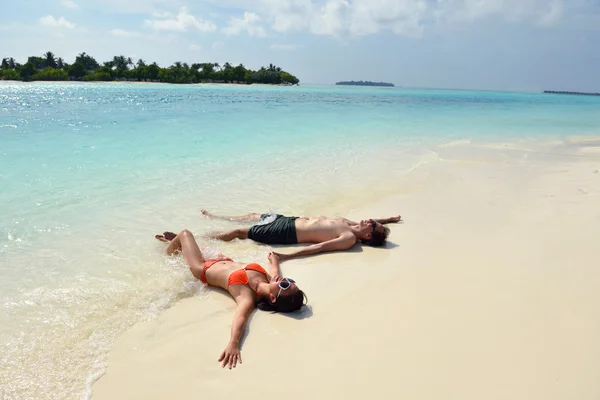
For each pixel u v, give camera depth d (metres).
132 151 11.60
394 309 4.47
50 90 54.66
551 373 3.45
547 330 4.01
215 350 3.90
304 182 9.47
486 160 12.36
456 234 6.60
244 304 4.55
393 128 18.88
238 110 25.84
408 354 3.73
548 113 32.53
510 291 4.75
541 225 6.91
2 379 3.46
